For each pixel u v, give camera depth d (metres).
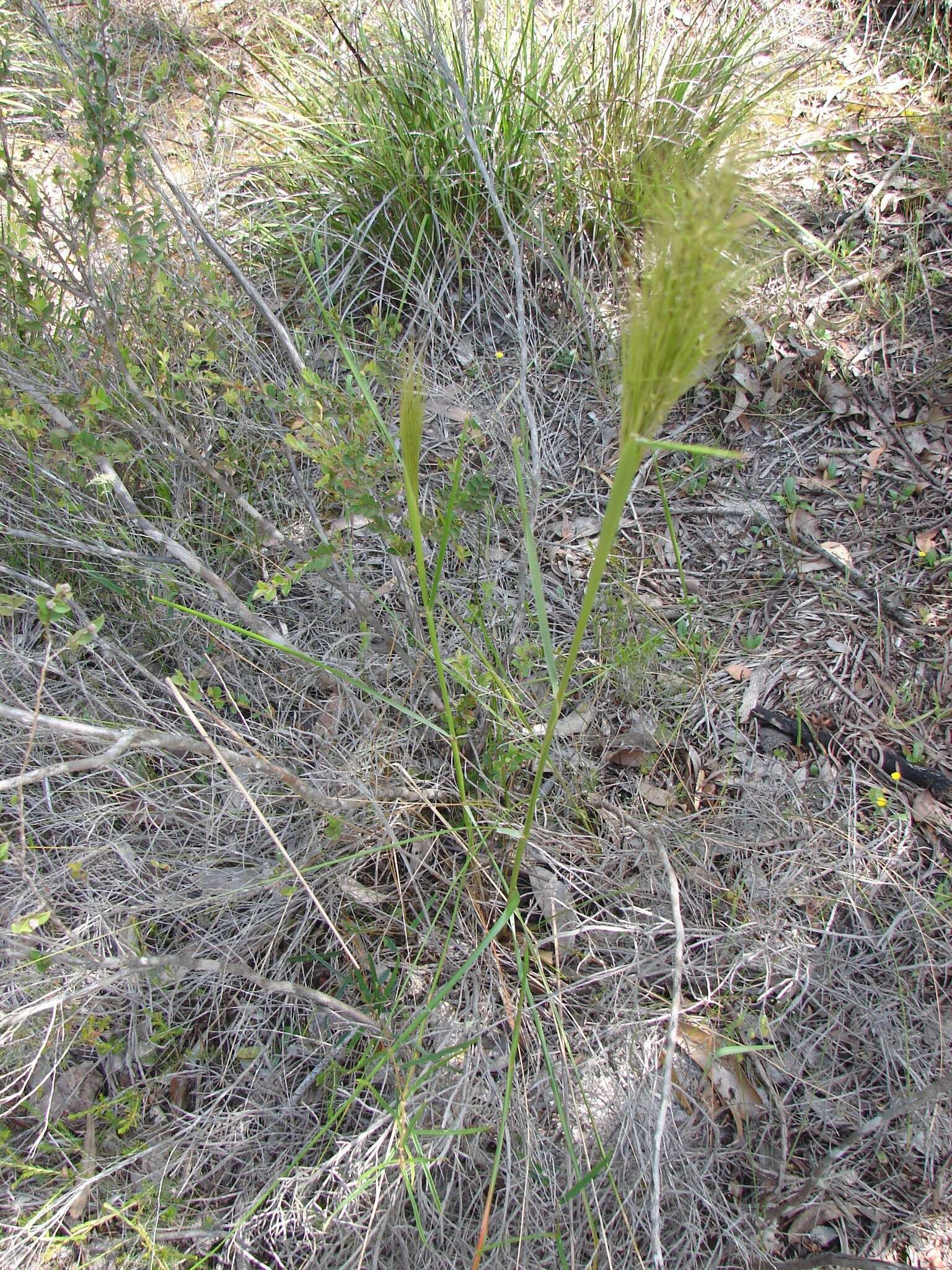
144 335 1.14
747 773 1.12
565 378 1.44
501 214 1.12
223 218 1.51
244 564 1.22
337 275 1.49
